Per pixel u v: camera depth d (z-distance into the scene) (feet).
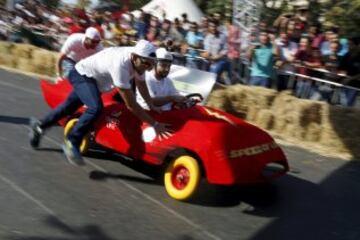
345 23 42.98
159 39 39.78
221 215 16.46
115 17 44.47
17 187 16.94
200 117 17.89
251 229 15.69
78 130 18.35
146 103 18.28
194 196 17.75
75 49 22.45
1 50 45.24
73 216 15.34
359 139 24.31
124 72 17.07
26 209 15.44
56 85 22.15
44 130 20.29
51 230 14.34
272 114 27.84
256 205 17.54
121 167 19.90
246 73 34.94
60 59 22.65
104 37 42.52
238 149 16.92
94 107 18.19
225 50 34.63
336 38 30.60
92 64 18.38
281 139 26.55
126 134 18.90
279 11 48.91
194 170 16.81
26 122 24.75
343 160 23.84
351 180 21.15
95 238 14.14
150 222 15.48
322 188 19.86
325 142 25.63
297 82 31.19
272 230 15.76
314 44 31.42
